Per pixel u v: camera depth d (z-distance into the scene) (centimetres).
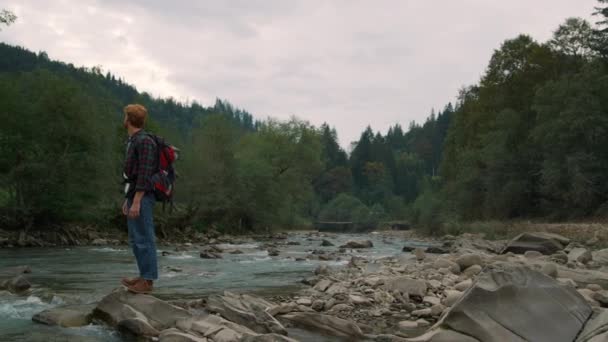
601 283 1082
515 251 2006
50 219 2980
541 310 627
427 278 1136
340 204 11344
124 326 641
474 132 6172
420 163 17138
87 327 666
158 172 650
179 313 685
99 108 3447
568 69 5212
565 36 5138
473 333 597
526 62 5469
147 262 676
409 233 6350
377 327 762
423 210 6109
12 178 2736
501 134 5038
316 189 13150
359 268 1536
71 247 2619
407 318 823
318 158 6756
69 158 2866
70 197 2920
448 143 7056
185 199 4538
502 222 4750
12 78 3000
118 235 3278
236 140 5288
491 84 5809
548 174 4300
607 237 3106
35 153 2864
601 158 4231
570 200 4450
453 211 5506
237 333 613
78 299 863
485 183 5181
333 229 8544
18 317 723
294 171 6406
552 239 2017
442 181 7219
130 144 644
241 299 826
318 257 2086
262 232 5422
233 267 1692
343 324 715
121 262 1747
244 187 5016
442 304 867
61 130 2870
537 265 1209
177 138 5469
